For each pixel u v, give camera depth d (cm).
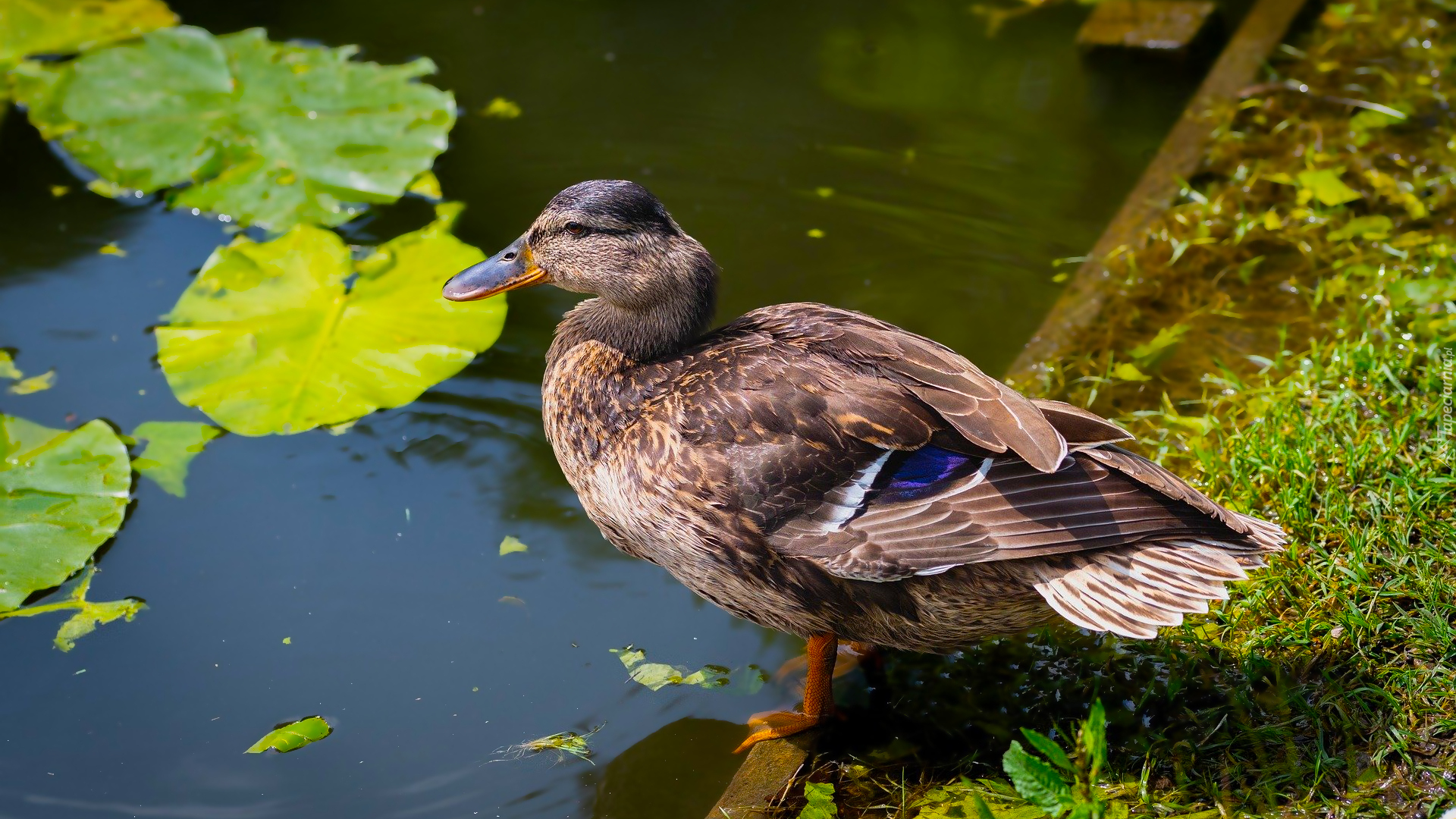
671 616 353
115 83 516
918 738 306
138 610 348
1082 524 272
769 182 510
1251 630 310
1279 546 281
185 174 482
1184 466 367
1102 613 268
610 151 524
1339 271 432
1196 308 427
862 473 288
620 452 309
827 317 318
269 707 324
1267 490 347
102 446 382
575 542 374
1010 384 399
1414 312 398
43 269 457
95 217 479
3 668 330
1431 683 283
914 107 546
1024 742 299
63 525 357
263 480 389
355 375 402
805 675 334
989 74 564
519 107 545
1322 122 505
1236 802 271
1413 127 498
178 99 512
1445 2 570
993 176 512
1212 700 299
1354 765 272
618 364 321
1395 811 261
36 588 339
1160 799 275
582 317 339
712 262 336
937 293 459
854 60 574
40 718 319
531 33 585
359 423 410
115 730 317
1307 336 411
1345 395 364
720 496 290
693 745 314
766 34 590
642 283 324
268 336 416
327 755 312
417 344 416
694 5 608
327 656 338
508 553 370
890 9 606
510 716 322
